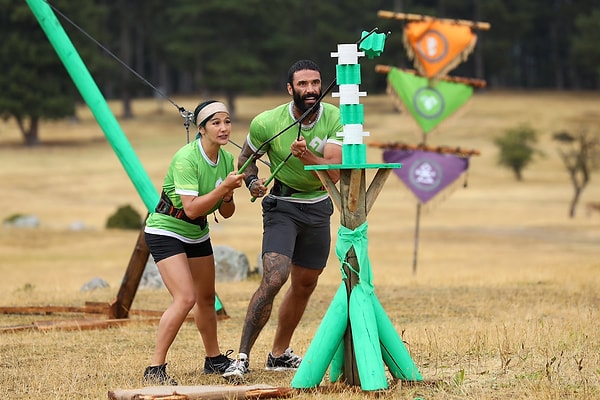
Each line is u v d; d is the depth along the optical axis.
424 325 28.47
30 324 30.09
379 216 140.88
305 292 22.30
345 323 18.78
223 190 19.72
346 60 18.38
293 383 18.80
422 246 102.25
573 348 22.20
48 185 173.75
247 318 20.94
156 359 20.30
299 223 21.67
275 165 21.72
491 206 150.12
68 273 69.75
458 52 53.59
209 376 21.41
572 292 37.03
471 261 77.19
